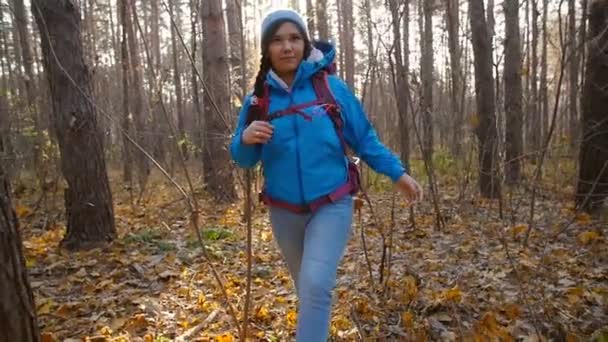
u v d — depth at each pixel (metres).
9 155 7.79
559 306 3.30
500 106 5.91
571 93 10.66
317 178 2.22
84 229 5.35
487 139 7.18
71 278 4.27
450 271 4.20
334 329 3.03
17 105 8.69
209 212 7.78
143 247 5.33
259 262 4.87
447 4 8.45
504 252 4.66
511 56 9.55
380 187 9.07
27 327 1.91
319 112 2.23
